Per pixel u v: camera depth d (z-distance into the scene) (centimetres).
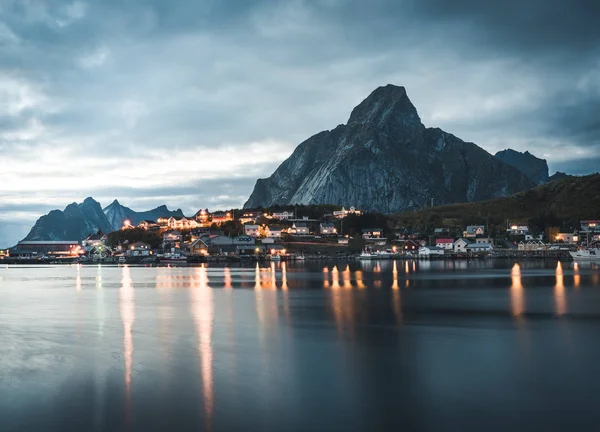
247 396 2772
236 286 9325
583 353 3625
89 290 8850
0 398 2772
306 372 3198
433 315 5400
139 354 3688
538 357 3522
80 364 3422
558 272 12925
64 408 2622
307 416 2497
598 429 2339
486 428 2355
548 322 4909
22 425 2419
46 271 17012
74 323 5088
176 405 2648
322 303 6519
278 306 6266
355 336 4284
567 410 2556
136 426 2398
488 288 8400
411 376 3098
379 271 13888
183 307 6266
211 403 2673
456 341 4050
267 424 2409
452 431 2327
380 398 2730
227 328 4716
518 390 2841
